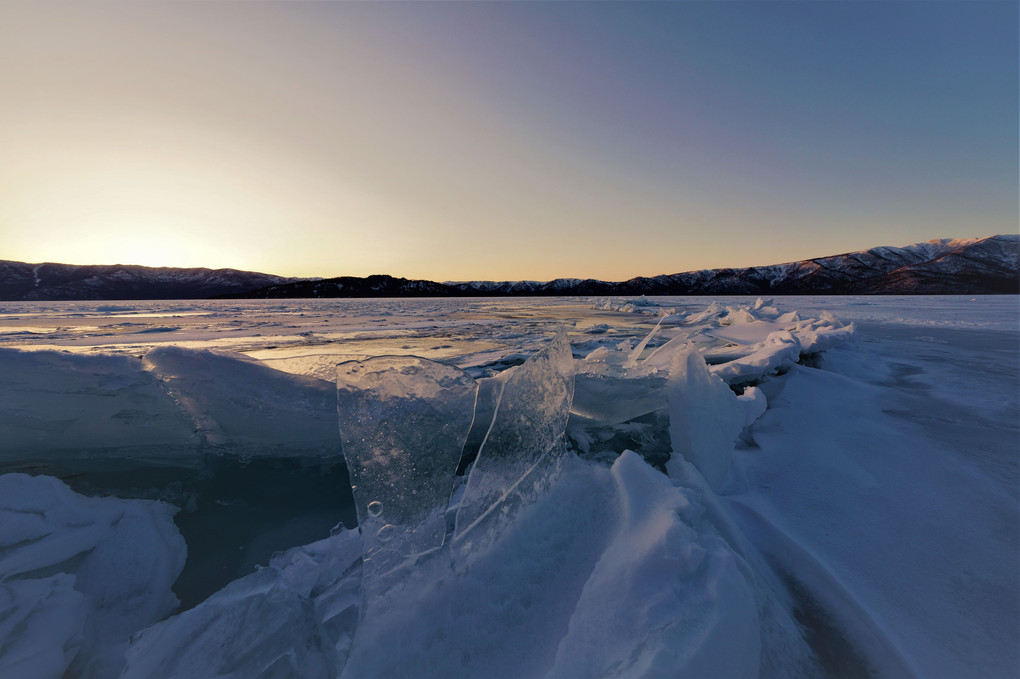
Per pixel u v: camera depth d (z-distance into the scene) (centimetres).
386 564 144
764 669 125
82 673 137
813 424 346
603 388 293
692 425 261
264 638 139
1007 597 158
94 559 175
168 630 140
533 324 1498
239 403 256
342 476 247
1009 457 280
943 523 206
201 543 197
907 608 153
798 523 212
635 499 185
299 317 1867
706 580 132
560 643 121
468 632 133
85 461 228
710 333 940
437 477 167
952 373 548
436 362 197
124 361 259
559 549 168
